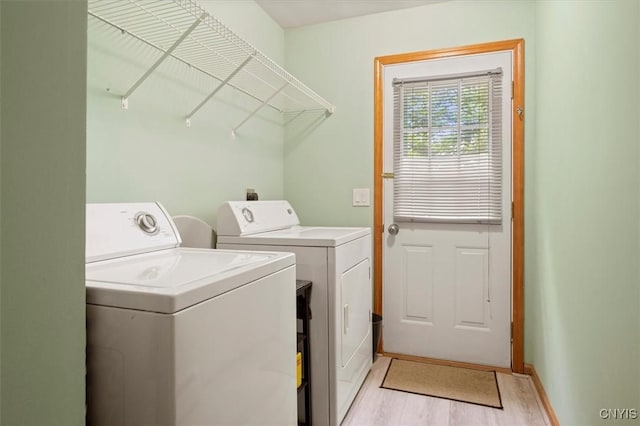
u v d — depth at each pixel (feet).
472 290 8.13
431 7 8.32
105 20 4.69
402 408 6.40
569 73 5.12
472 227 8.12
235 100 7.57
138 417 2.60
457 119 8.18
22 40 1.86
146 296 2.58
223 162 7.18
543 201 6.74
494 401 6.63
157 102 5.62
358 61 8.87
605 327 3.89
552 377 6.00
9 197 1.82
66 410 2.10
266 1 8.12
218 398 2.92
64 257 2.09
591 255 4.28
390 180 8.70
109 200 4.83
